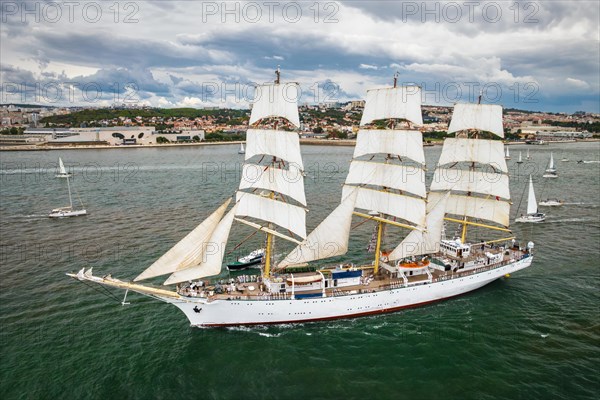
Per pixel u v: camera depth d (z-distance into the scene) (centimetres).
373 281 4866
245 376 3559
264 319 4359
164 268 4109
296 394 3344
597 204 10050
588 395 3291
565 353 3847
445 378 3541
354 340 4141
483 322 4450
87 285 5131
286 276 4594
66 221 8250
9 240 6956
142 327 4259
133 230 7531
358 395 3338
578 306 4734
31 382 3400
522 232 7712
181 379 3494
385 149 5153
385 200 5178
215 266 4350
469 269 5194
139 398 3266
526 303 4844
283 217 4684
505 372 3600
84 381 3431
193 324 4278
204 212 9006
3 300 4731
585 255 6372
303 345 4047
